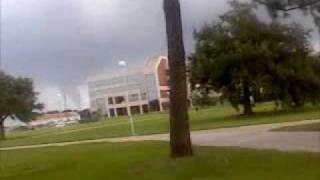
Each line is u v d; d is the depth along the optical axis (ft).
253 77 170.60
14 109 242.37
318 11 55.72
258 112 185.57
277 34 170.50
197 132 116.37
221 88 181.27
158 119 247.50
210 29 177.06
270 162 52.80
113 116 535.19
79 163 69.41
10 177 65.46
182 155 58.49
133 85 569.23
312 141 69.87
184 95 59.06
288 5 55.83
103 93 592.60
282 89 172.86
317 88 175.22
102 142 114.11
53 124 489.26
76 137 156.66
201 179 48.37
